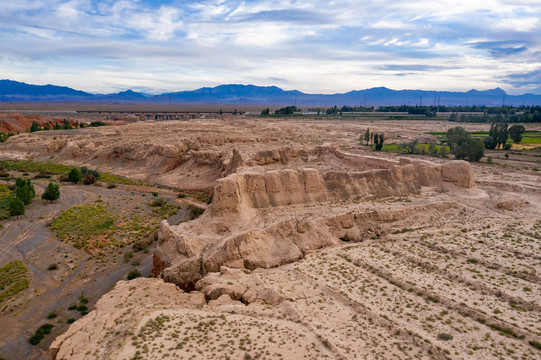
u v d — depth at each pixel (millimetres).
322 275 44688
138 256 60469
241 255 48062
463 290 41688
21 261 57344
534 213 67688
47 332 41062
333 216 56719
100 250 62219
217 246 48812
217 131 173500
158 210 83562
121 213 80562
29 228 70500
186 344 30281
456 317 36625
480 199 72938
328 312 36656
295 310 35875
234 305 37125
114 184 105000
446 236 56531
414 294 40844
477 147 130875
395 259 49281
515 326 34812
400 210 61219
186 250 48625
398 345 31891
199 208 83875
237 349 29750
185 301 38719
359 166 89438
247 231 50125
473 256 49562
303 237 53188
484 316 36375
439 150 153625
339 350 30062
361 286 42281
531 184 88250
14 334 40750
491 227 60062
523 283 42781
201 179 105062
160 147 123562
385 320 35406
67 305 46500
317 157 96438
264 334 31938
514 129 178375
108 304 38062
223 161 103062
